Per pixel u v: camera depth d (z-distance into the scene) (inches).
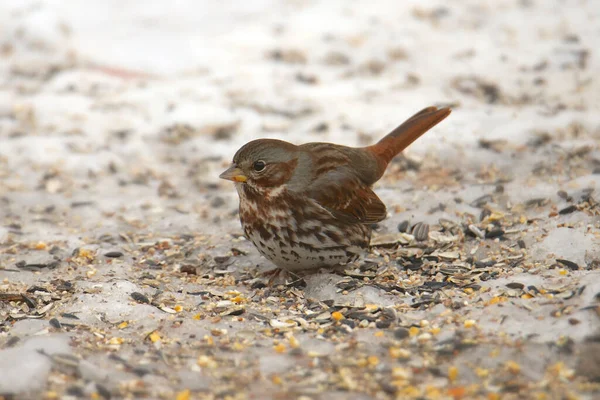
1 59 715.4
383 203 450.3
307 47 722.2
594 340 318.0
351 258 413.1
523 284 374.3
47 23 747.4
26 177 555.5
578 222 442.9
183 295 399.5
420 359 323.0
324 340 344.8
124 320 370.9
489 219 458.9
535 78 656.4
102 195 538.3
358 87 655.1
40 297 396.2
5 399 299.7
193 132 605.0
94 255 451.5
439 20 758.5
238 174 393.7
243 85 665.0
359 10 780.6
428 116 464.4
